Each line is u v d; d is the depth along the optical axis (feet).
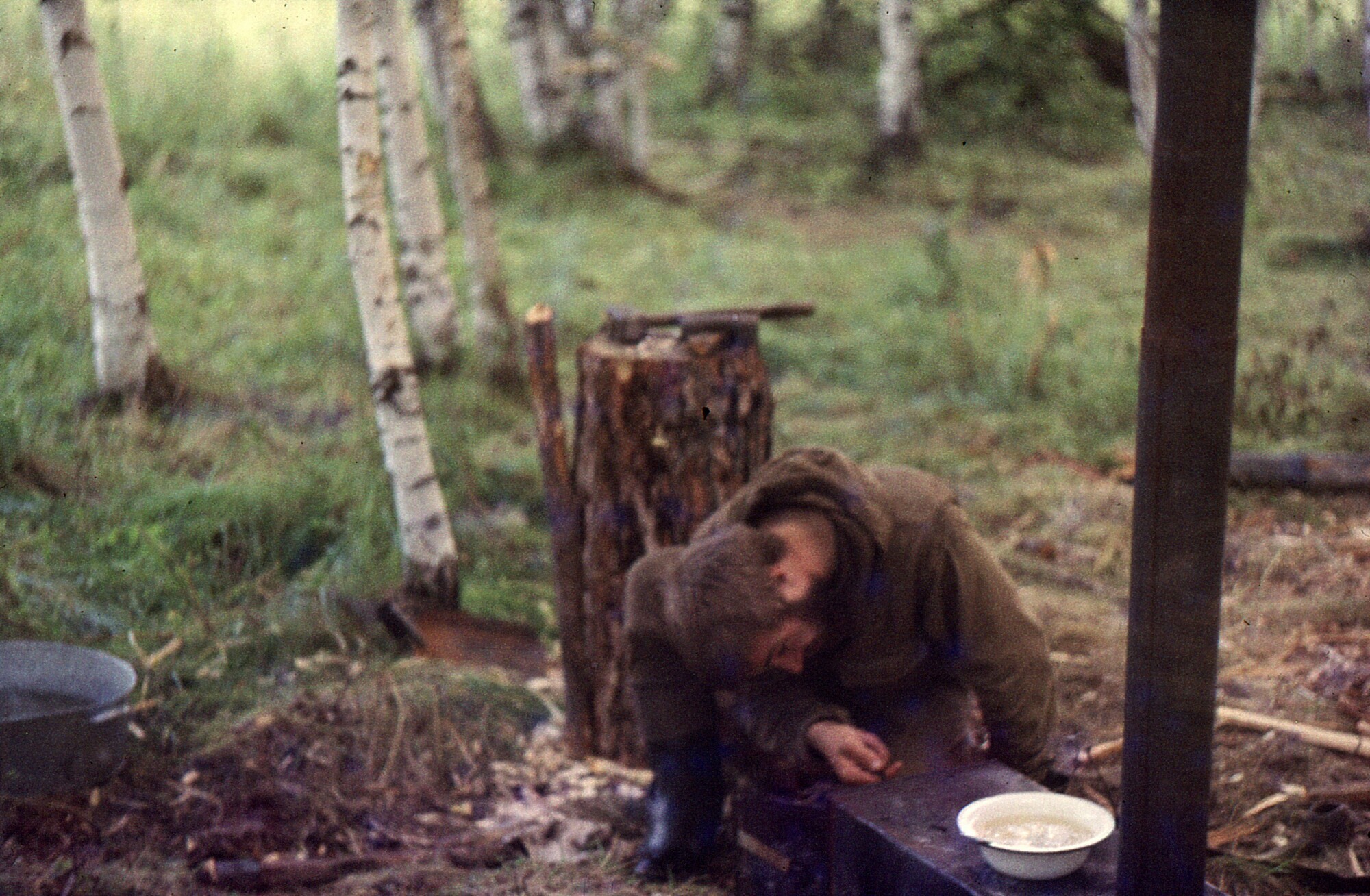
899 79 44.78
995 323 28.68
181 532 16.20
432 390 22.98
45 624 13.99
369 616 14.90
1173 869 6.63
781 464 9.66
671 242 35.76
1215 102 5.71
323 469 18.12
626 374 12.16
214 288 25.32
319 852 11.66
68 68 18.99
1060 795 7.93
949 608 9.63
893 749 10.43
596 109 41.78
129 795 11.87
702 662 9.29
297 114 37.86
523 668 14.93
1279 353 23.76
